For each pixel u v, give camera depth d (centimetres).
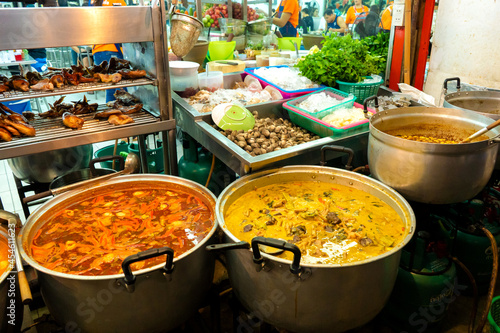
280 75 321
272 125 254
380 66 351
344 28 550
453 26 329
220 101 286
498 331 175
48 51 646
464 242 228
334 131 236
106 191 204
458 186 170
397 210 179
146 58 266
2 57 485
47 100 604
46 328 204
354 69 304
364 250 157
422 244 189
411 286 192
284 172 207
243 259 148
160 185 207
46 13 202
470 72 327
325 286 136
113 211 188
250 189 200
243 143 227
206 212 187
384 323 214
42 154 258
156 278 138
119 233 172
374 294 146
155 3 233
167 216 184
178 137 446
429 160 166
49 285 142
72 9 208
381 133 180
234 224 175
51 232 172
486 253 228
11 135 223
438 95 358
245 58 414
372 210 183
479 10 307
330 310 143
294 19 535
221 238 174
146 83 253
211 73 328
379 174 189
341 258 152
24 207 269
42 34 205
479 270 233
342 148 202
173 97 290
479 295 244
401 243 145
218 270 202
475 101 269
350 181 201
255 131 242
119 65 281
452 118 212
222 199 180
